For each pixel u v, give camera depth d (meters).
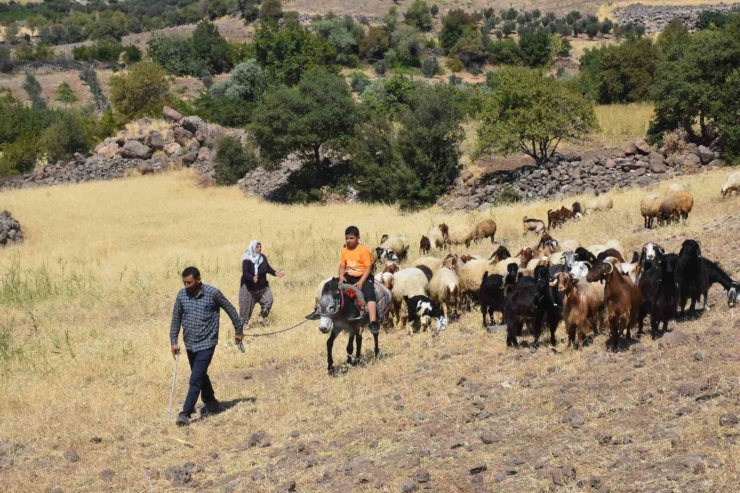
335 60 83.50
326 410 9.01
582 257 12.03
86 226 33.62
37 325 17.02
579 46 90.88
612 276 9.24
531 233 22.67
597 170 31.55
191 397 9.17
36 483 7.59
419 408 8.48
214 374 11.98
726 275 10.91
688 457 5.97
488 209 29.47
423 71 82.06
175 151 49.25
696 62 32.62
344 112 39.84
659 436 6.54
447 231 21.77
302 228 29.61
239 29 109.06
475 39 86.50
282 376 11.19
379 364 10.72
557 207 26.84
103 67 94.62
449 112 36.28
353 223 30.14
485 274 12.30
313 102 40.38
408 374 10.08
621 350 9.36
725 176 28.00
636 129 37.50
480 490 6.08
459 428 7.61
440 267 14.52
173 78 75.44
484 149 33.72
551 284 9.94
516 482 6.15
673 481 5.67
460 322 12.98
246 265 15.12
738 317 9.93
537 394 8.23
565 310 9.67
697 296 10.66
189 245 27.73
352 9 115.56
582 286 9.62
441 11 113.62
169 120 52.50
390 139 39.59
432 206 35.22
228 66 87.75
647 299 9.96
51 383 11.94
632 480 5.84
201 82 81.12
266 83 68.75
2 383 12.06
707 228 17.94
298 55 74.44
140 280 20.91
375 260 19.69
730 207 20.97
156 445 8.54
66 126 51.88
